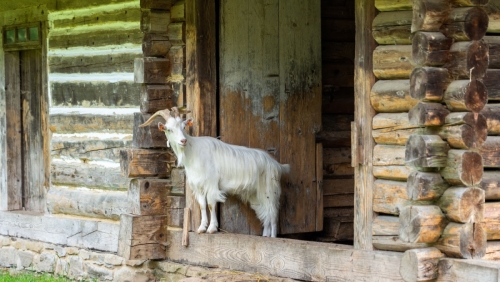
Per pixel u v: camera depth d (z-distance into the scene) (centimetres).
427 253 739
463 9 732
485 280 700
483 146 757
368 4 802
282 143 1043
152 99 1004
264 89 1030
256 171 974
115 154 1105
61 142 1190
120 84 1094
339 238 1123
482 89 729
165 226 1023
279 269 893
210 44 993
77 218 1164
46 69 1215
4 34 1293
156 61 1008
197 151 952
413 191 736
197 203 991
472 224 730
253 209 1012
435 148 729
